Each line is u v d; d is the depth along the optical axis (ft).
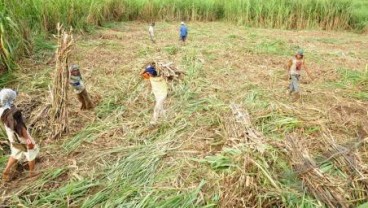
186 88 25.75
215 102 23.13
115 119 22.07
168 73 27.37
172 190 15.05
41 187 16.38
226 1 62.85
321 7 58.03
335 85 27.25
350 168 16.40
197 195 14.73
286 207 14.20
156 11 61.46
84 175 16.83
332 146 17.87
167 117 21.72
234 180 15.03
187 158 17.04
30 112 22.99
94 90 25.91
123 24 54.80
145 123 21.31
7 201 15.67
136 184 15.78
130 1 60.03
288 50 38.27
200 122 20.71
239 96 24.22
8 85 26.58
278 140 17.74
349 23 58.54
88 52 35.17
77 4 45.06
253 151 16.38
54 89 20.86
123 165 17.26
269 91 25.45
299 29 57.62
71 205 15.08
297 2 58.18
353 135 19.54
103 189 15.65
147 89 25.80
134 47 37.93
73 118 22.45
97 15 50.11
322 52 37.86
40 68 29.94
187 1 63.00
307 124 19.66
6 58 28.14
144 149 18.37
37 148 17.43
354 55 37.63
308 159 16.40
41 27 38.04
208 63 32.01
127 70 29.71
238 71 30.09
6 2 30.99
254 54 36.11
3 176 17.07
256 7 59.21
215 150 17.69
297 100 24.00
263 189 14.70
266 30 54.03
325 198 14.64
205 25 57.31
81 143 19.76
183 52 35.65
